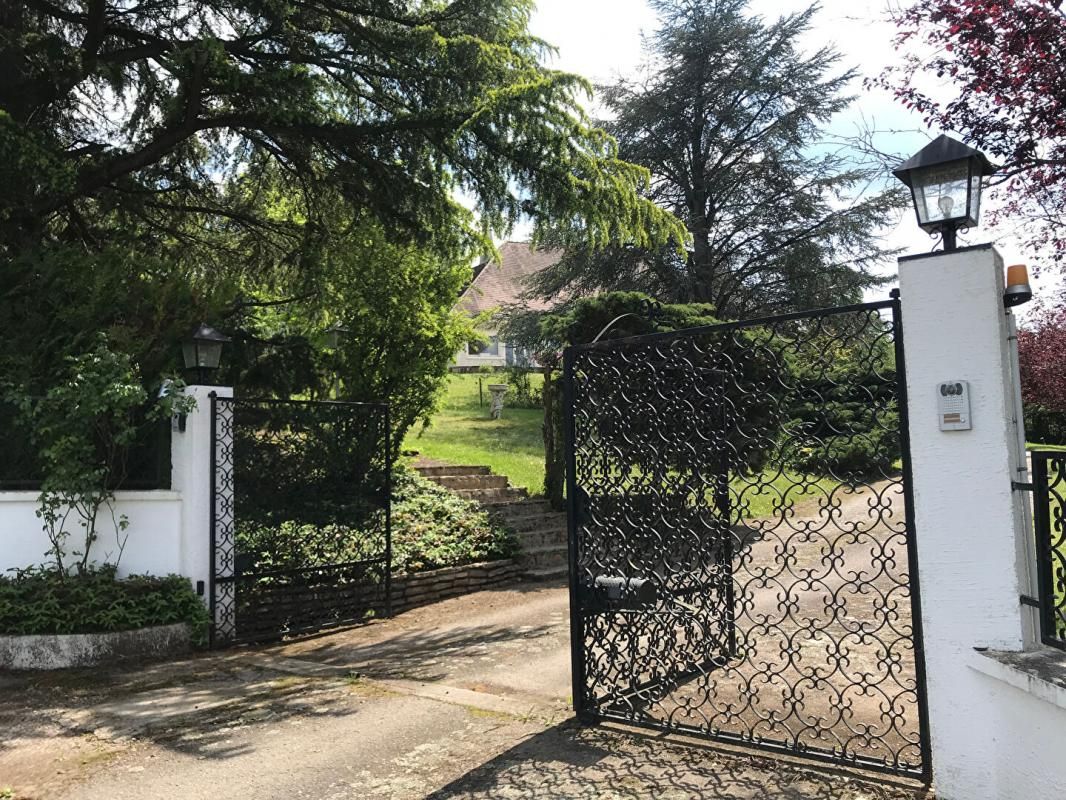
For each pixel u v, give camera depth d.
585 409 5.34
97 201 11.37
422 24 10.38
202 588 7.51
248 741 4.86
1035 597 3.63
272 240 13.02
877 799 3.71
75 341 7.71
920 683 3.85
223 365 11.18
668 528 5.23
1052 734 3.17
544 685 5.83
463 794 3.99
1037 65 6.67
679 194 25.52
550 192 10.15
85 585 7.02
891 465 4.23
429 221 11.47
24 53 8.92
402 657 6.97
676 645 5.54
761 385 4.85
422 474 12.93
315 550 8.34
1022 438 3.76
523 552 10.90
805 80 23.81
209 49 8.75
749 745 4.38
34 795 4.18
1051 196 7.75
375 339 11.88
